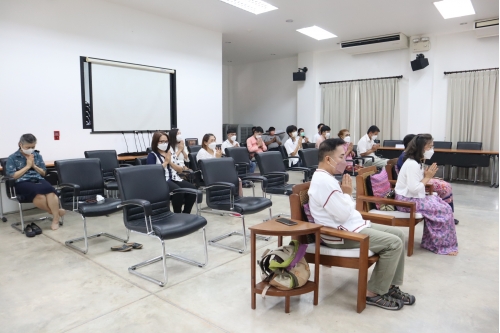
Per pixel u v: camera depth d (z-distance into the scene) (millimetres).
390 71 8297
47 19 4871
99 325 2072
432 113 7820
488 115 7184
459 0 5742
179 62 6547
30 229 3834
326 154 2279
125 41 5742
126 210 2797
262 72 10656
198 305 2297
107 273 2799
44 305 2301
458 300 2350
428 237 3264
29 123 4793
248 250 3303
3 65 4523
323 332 1983
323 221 2291
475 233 3785
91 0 5297
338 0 5602
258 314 2180
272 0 5582
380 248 2197
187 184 4094
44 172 4105
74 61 5176
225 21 6539
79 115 5289
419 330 2002
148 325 2070
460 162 6688
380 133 8477
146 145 6172
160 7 5758
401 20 6648
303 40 8070
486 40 7125
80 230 3951
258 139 7004
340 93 8992
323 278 2693
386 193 3396
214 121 7254
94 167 3750
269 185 4172
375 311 2211
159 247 3396
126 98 5836
